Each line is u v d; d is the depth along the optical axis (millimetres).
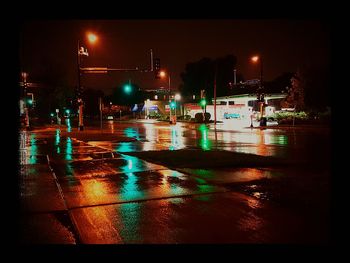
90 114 139000
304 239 5973
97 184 10977
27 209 8117
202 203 8422
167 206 8227
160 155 17828
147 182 11086
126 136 34812
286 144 23828
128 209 8047
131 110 143000
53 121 84438
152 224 6957
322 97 51750
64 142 28625
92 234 6473
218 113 83125
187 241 6027
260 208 7879
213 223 6934
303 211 7559
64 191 10008
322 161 14789
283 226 6652
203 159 15734
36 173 13188
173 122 67062
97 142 28406
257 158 15781
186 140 29094
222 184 10500
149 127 56312
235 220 7086
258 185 10266
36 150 22172
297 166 13555
